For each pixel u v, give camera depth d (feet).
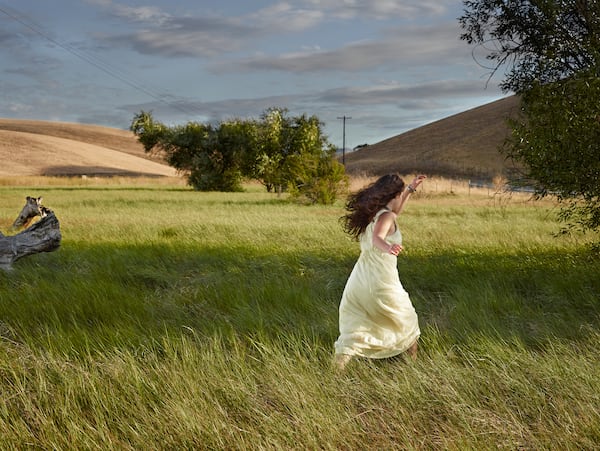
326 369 14.28
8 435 11.12
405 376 13.19
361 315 15.62
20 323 18.40
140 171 317.22
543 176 25.81
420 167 290.15
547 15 26.91
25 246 27.89
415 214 67.41
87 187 169.27
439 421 11.83
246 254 33.30
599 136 24.39
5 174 252.83
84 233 44.62
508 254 32.17
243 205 84.64
